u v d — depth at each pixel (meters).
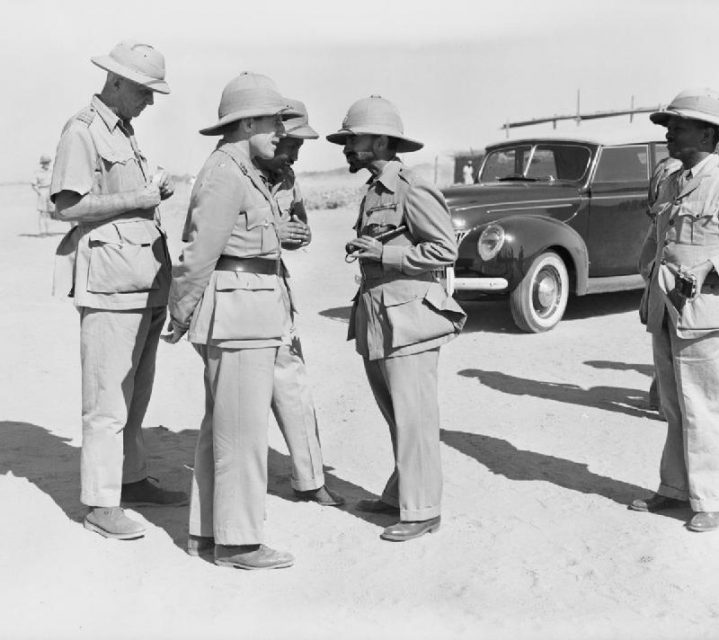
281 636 4.13
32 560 4.85
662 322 5.24
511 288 10.27
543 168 11.83
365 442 6.80
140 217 5.13
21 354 9.49
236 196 4.55
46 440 6.79
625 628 4.20
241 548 4.77
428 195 4.87
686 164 5.22
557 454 6.50
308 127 5.41
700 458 5.17
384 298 4.96
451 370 8.86
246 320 4.59
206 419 4.89
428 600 4.46
